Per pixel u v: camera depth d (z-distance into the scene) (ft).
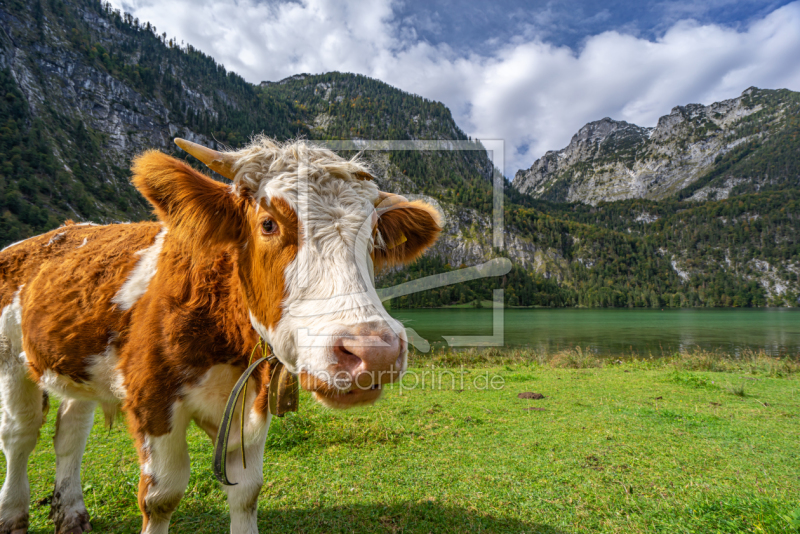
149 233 9.30
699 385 27.55
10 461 9.74
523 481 12.39
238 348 7.49
